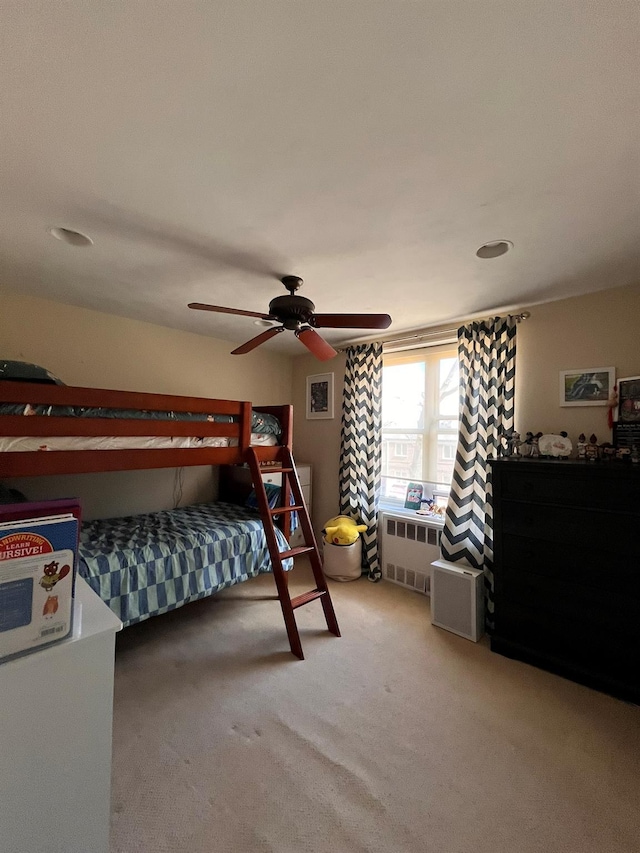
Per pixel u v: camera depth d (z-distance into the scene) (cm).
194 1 83
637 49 93
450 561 293
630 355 244
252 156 133
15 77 102
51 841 97
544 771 161
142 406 221
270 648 249
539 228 180
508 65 98
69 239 196
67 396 194
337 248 202
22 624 92
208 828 136
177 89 106
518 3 83
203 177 145
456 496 298
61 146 129
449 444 348
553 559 227
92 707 102
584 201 158
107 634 104
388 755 167
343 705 198
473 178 144
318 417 438
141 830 135
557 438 259
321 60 97
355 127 119
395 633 270
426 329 349
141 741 173
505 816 142
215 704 197
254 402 437
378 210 166
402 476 381
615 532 207
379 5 84
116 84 105
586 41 91
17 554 91
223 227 182
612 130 119
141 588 235
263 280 247
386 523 366
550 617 229
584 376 260
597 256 208
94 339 318
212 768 160
